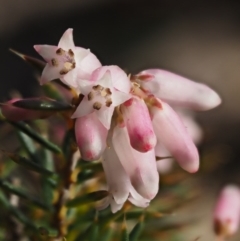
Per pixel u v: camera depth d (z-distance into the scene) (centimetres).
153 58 27
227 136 24
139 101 10
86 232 11
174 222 13
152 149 10
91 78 10
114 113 10
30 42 27
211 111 24
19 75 25
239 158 22
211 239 16
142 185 10
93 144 10
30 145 11
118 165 10
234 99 26
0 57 26
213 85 26
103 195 10
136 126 10
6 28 27
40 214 12
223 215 13
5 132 14
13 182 12
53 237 11
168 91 10
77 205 11
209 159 13
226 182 20
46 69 10
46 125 12
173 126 10
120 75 10
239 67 27
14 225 12
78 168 11
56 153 11
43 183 11
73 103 10
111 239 12
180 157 10
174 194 12
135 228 11
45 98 10
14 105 10
